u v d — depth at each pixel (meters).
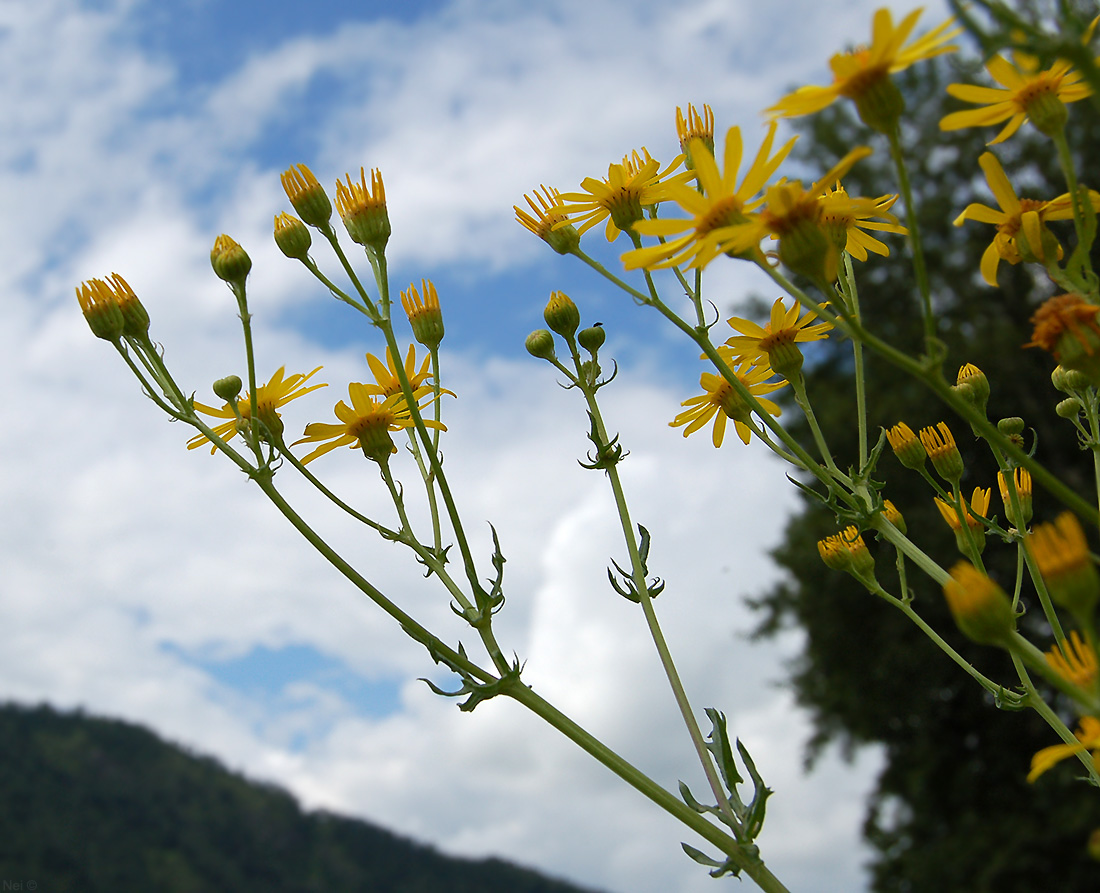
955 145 19.20
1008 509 1.64
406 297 2.11
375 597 1.72
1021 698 1.56
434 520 1.88
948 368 16.41
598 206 2.02
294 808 60.47
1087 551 0.84
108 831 51.66
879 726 16.69
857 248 1.89
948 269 18.72
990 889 14.42
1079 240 1.21
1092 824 13.70
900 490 15.75
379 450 2.01
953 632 15.43
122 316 1.89
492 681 1.63
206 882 51.28
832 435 17.05
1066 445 15.12
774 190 1.15
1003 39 0.82
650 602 1.86
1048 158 17.41
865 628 16.31
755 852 1.46
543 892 58.47
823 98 1.10
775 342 1.97
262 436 1.86
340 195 1.95
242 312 1.89
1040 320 1.09
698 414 2.26
